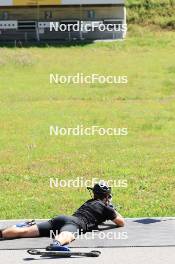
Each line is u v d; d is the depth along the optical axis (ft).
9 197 39.50
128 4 165.17
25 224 27.61
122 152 54.03
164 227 28.84
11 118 69.97
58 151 54.65
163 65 108.37
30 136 61.31
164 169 47.26
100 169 47.50
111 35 145.28
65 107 76.64
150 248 25.20
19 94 84.58
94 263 23.29
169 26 155.84
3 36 147.23
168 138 60.34
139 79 95.35
